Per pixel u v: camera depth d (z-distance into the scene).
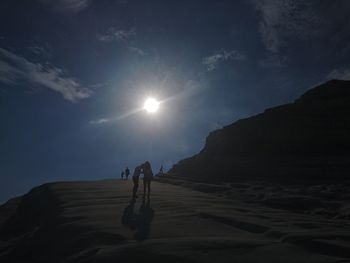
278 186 33.84
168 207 15.84
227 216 12.95
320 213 19.72
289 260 7.40
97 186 28.27
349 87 69.62
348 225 13.38
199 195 23.17
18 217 24.75
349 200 23.59
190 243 8.56
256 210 16.75
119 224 11.75
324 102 61.06
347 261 7.40
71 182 33.81
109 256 8.02
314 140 51.31
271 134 55.94
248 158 50.38
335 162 41.31
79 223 12.29
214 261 7.32
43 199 23.86
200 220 12.48
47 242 12.28
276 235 9.80
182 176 47.62
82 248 10.02
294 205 22.33
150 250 8.12
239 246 8.40
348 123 53.75
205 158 55.06
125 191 23.89
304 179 37.16
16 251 13.88
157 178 44.66
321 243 8.59
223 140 60.41
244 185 34.16
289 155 49.34
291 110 60.16
